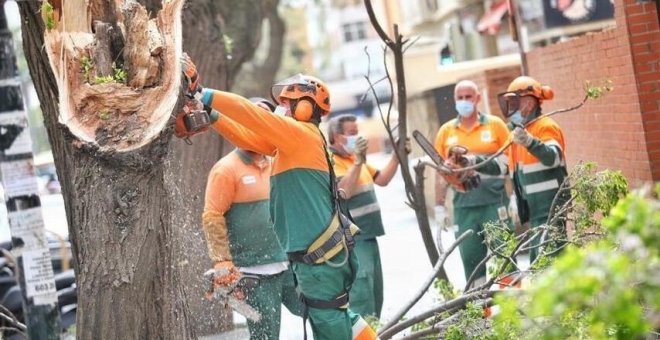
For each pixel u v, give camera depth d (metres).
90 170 7.12
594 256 4.04
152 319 7.21
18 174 10.26
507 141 12.98
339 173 12.56
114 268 7.09
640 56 13.82
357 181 12.34
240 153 10.45
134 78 7.25
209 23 15.53
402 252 22.19
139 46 7.27
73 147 7.13
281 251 10.46
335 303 8.60
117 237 7.08
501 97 12.98
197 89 7.72
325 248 8.55
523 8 20.33
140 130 7.05
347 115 12.72
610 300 3.98
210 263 10.80
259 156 10.49
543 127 12.66
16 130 10.24
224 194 10.27
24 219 10.27
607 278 3.96
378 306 12.55
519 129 12.12
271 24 33.19
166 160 7.58
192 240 10.82
